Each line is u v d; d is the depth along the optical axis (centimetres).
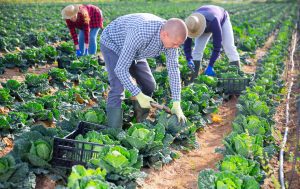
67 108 862
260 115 833
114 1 5319
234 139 636
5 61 1206
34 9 3033
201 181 500
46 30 2006
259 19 2934
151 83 738
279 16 3384
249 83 1062
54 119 820
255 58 1700
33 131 591
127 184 553
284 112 1002
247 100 862
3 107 867
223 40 1154
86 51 1216
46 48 1352
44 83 1023
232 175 507
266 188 615
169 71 640
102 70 1225
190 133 750
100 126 667
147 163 639
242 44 1802
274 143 737
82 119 711
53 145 576
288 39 2078
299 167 682
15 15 2411
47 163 570
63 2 4334
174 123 716
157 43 602
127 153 555
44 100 862
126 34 630
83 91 967
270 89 1045
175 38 555
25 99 941
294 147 777
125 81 607
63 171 577
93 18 1228
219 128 882
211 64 1070
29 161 568
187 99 891
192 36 873
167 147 661
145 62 729
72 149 573
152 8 4144
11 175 521
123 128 783
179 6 4875
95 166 542
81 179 450
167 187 615
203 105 890
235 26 2308
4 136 727
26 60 1235
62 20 2353
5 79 1130
